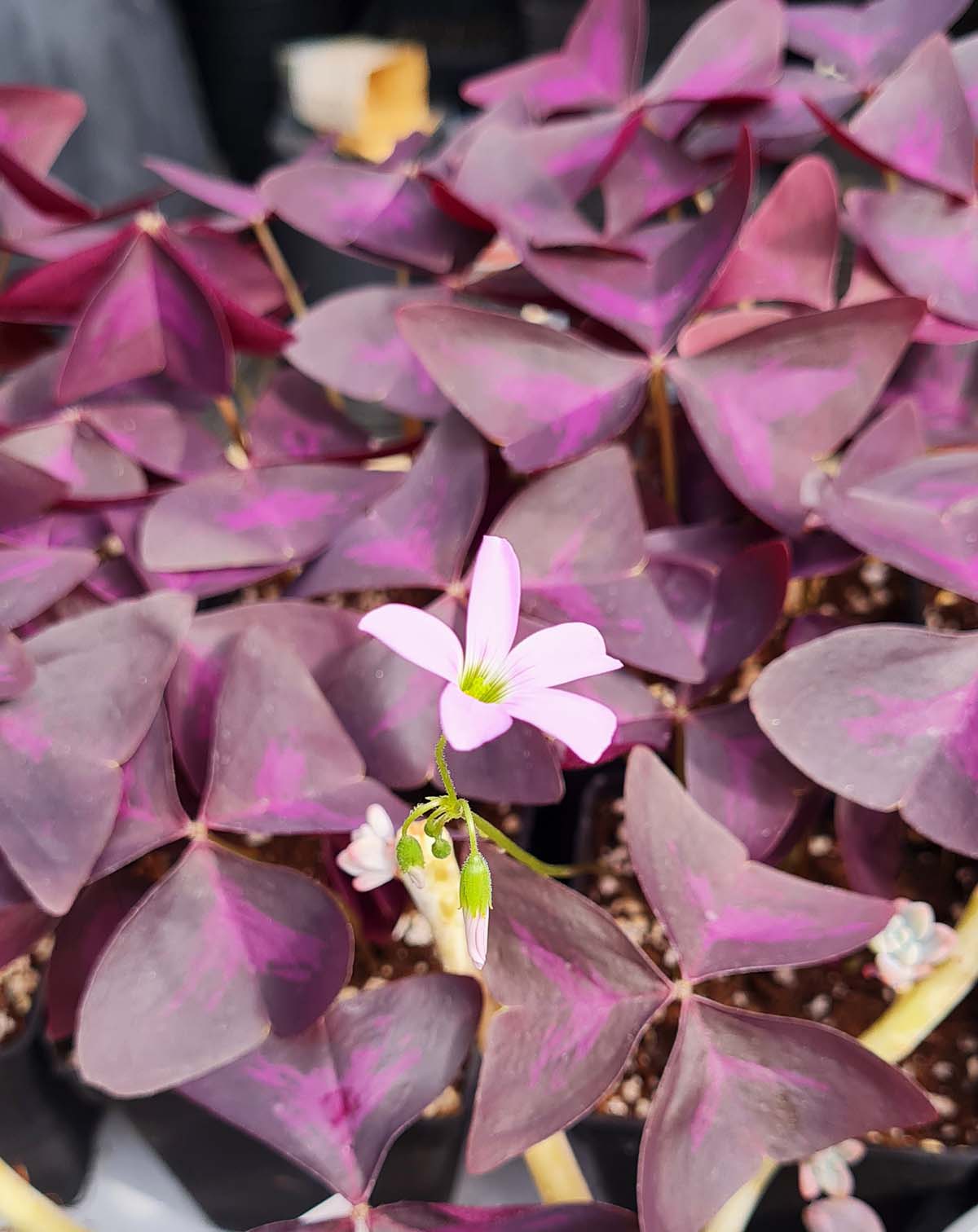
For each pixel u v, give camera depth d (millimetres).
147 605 115
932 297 141
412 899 132
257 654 118
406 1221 105
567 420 131
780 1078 104
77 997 131
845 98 163
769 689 108
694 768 125
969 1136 139
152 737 116
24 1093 152
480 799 116
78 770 109
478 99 180
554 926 108
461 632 129
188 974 107
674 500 154
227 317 147
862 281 146
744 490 128
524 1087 102
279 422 164
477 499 132
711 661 128
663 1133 100
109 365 149
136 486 149
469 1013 112
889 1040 128
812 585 182
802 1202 143
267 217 175
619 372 134
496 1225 104
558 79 179
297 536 136
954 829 107
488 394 130
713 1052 106
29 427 149
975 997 151
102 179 343
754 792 123
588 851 161
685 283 138
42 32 322
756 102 161
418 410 151
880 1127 100
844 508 125
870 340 129
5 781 107
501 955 107
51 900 102
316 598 185
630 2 174
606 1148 140
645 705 126
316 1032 111
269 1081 109
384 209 158
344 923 110
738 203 132
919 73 144
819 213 142
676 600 131
